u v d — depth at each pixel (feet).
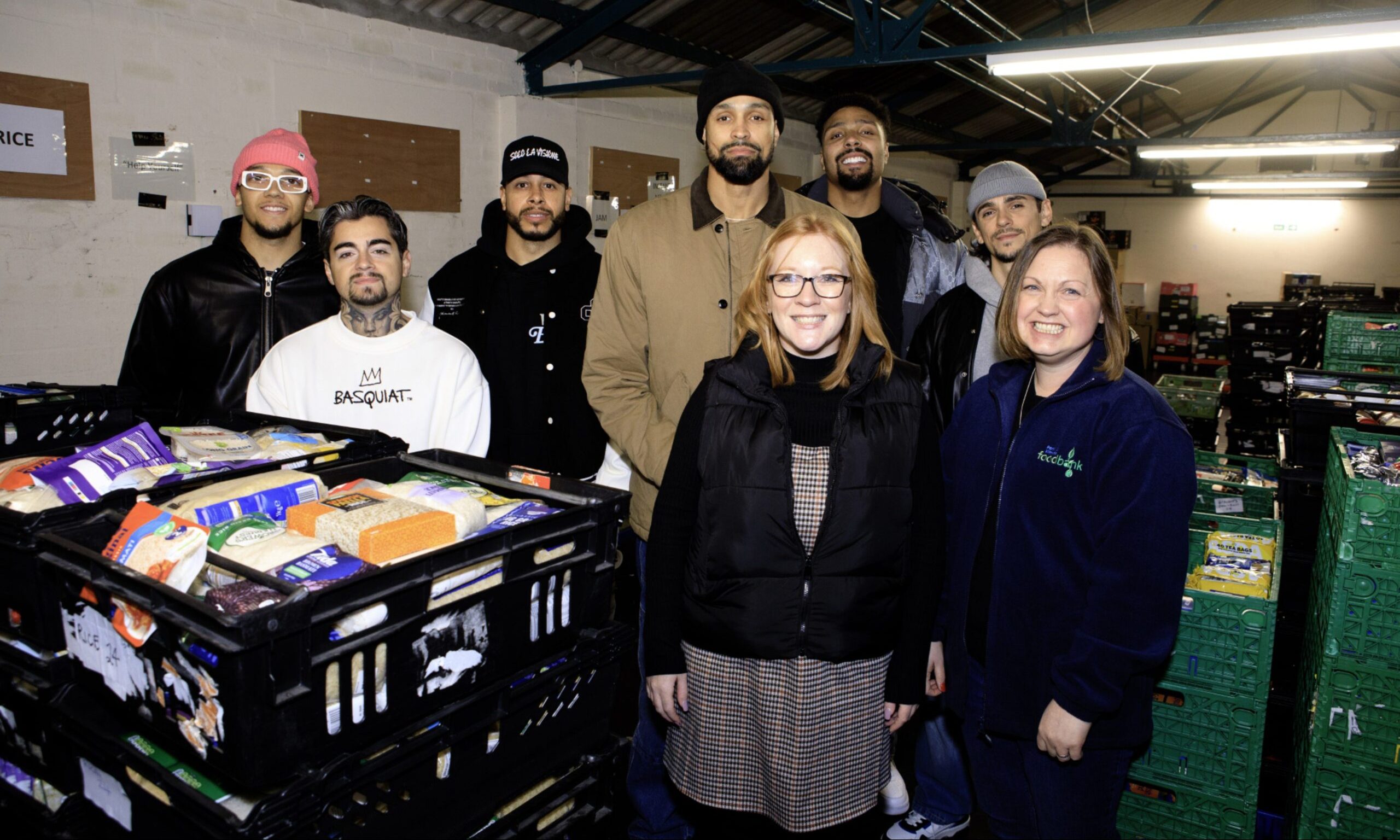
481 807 3.59
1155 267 43.96
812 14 18.79
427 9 14.53
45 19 10.09
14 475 4.00
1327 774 5.89
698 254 5.62
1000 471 4.95
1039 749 4.71
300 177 7.41
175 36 11.30
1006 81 25.53
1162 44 11.45
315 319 7.75
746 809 4.74
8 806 3.80
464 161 15.42
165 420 7.04
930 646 5.00
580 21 15.62
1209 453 9.17
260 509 3.72
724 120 5.42
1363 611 5.65
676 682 4.84
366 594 2.94
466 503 3.64
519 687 3.60
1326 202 40.19
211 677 2.77
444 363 6.06
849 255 4.53
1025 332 4.65
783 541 4.42
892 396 4.58
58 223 10.45
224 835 2.87
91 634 3.34
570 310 7.79
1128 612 4.31
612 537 3.95
